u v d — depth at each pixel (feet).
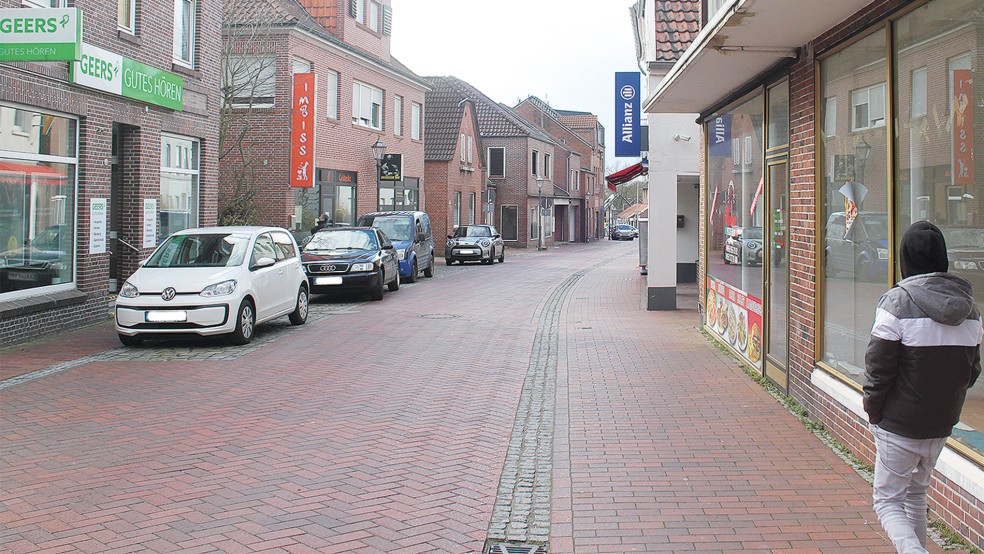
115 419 24.76
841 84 22.89
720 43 25.25
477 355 37.37
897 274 19.34
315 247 63.67
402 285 75.36
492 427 24.75
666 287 53.78
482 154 149.59
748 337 33.12
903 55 19.13
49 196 40.45
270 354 36.52
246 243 41.50
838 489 18.74
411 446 22.52
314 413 25.90
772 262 29.81
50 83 39.14
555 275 90.12
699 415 25.70
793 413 25.72
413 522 16.99
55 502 17.75
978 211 16.40
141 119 47.65
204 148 55.83
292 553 15.24
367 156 97.96
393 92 105.91
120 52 44.96
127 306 36.68
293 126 78.38
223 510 17.39
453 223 130.93
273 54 79.77
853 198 22.07
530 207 172.96
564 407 26.96
